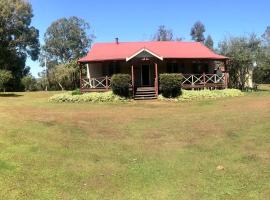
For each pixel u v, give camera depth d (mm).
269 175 12156
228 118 20234
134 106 28000
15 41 63500
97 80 35781
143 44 42188
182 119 20828
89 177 12273
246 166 13055
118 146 15602
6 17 60812
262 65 48594
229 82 43844
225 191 11141
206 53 39781
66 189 11336
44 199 10625
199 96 31859
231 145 15391
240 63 44562
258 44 46688
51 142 15625
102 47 41688
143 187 11547
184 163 13547
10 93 47969
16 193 10898
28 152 14211
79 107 27125
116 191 11273
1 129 17016
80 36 84250
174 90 31844
